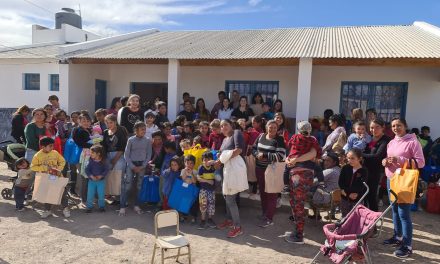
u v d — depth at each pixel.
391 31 12.51
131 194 7.17
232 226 5.59
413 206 6.75
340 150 6.11
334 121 6.98
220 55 9.84
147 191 6.22
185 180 5.75
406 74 10.55
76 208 6.32
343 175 4.88
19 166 6.18
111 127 6.18
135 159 6.07
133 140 6.07
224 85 12.20
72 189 7.12
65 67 11.39
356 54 8.82
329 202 5.54
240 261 4.40
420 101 10.49
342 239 3.56
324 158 5.95
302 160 4.83
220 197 6.97
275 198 5.66
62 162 6.13
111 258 4.38
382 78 10.77
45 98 13.30
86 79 12.36
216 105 10.33
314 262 4.40
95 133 6.71
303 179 4.92
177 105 10.40
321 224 5.84
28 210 6.14
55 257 4.37
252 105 10.70
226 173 5.19
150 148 6.23
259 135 5.93
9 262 4.20
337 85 11.16
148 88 13.72
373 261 4.45
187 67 12.49
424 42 10.04
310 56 8.85
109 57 10.65
